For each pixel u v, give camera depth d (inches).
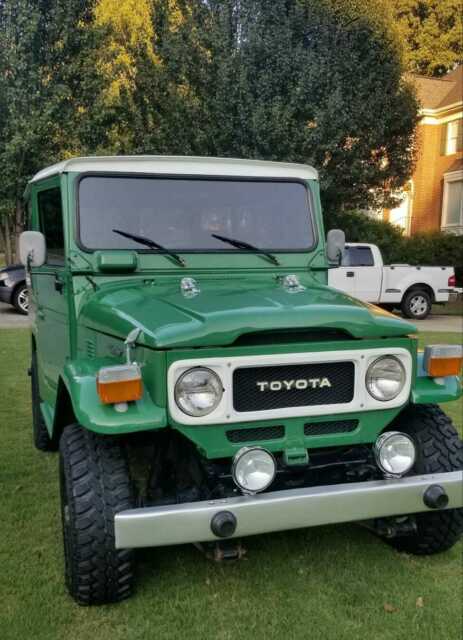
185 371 103.5
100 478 110.6
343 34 603.8
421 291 603.2
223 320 105.4
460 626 112.8
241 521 101.6
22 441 207.5
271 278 146.9
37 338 185.0
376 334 113.1
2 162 610.2
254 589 123.2
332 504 106.0
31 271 191.2
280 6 591.2
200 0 612.4
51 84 635.5
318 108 589.6
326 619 114.3
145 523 98.7
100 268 135.3
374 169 669.3
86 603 114.4
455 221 989.2
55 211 146.5
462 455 125.3
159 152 622.2
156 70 635.5
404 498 110.3
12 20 611.5
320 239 156.5
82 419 101.8
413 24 1334.9
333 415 113.2
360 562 133.3
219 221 148.6
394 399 115.6
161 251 141.6
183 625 111.9
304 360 108.9
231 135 589.6
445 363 119.6
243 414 107.0
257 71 591.5
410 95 673.0
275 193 155.0
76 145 663.1
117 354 117.1
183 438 122.2
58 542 139.8
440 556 136.3
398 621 114.0
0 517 151.3
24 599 118.5
